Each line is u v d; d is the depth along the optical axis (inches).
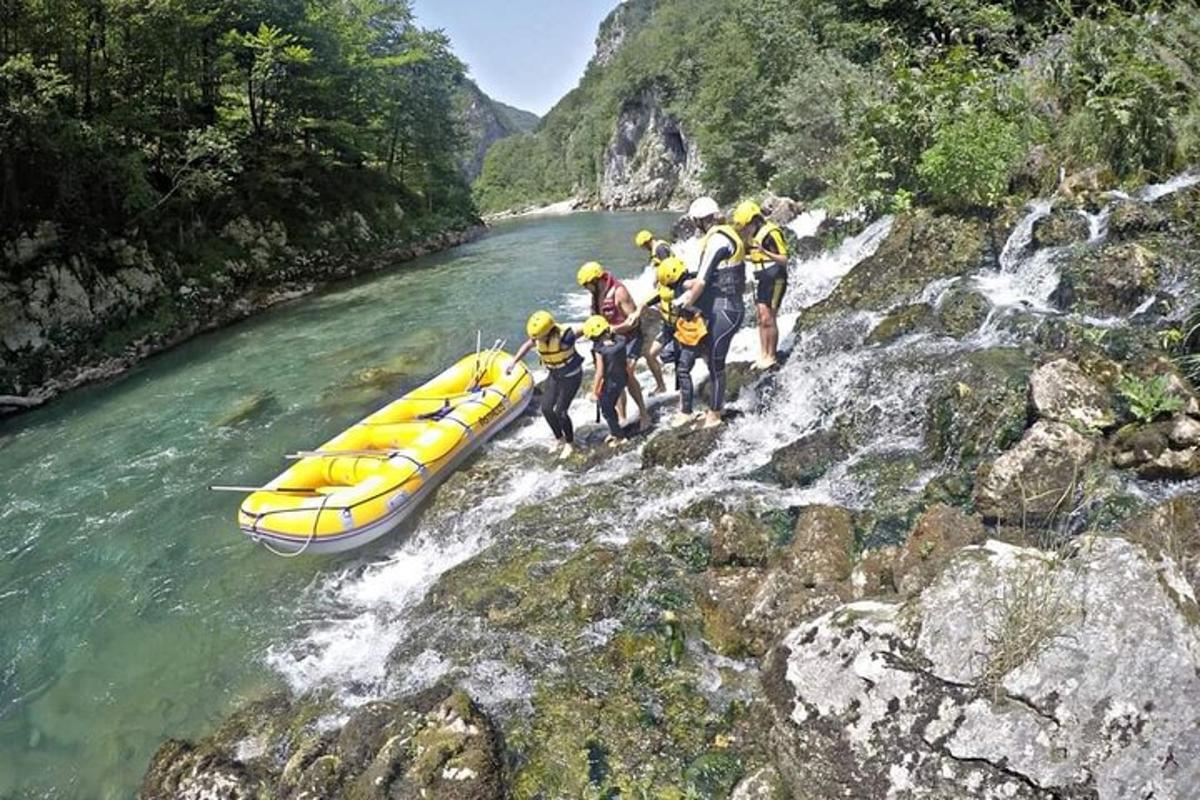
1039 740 112.4
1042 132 349.7
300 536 243.9
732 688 162.7
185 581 253.0
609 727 159.2
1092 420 186.9
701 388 309.0
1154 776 107.3
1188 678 110.4
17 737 195.9
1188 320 207.5
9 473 354.3
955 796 114.1
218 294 696.4
